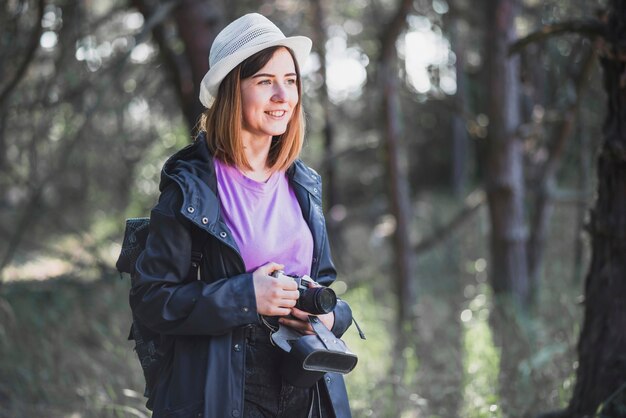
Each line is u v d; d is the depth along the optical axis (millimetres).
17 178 7359
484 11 7242
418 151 18562
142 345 2697
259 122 2631
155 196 8953
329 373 2748
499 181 6914
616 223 3656
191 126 6254
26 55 5980
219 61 2598
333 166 9289
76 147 7984
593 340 3756
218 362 2508
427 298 8648
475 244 10438
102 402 4652
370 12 9188
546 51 7395
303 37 2645
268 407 2631
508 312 6117
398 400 4828
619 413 3582
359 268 10125
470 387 5012
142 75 8188
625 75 3574
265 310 2502
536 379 4840
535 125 6891
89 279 7523
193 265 2600
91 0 7742
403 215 7816
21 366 5160
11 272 8164
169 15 6422
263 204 2680
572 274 8203
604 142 3709
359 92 10945
